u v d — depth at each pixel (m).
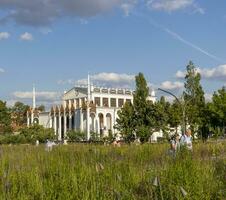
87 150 26.95
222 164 15.54
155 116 82.06
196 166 13.84
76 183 11.27
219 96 87.56
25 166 16.20
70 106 156.75
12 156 20.78
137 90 83.69
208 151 23.75
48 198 11.01
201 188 11.33
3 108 134.38
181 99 87.94
